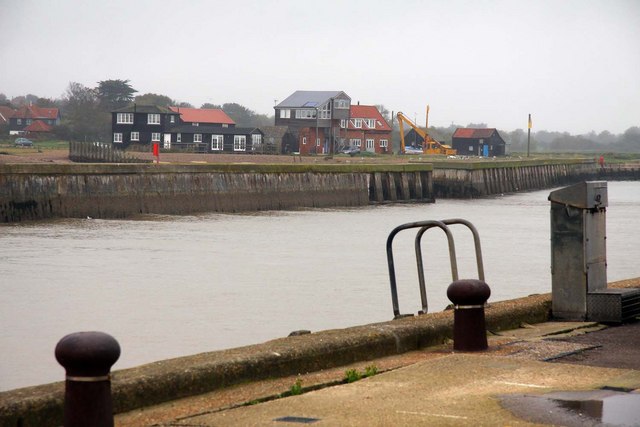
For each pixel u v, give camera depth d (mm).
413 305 25484
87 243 40219
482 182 100688
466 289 9781
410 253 39719
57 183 52062
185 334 20969
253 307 24859
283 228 51469
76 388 6148
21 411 6527
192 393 7684
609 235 51188
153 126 126125
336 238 46125
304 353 8742
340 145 137625
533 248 42906
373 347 9547
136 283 28984
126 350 18953
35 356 18406
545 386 7930
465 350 9875
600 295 12195
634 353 9875
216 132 126312
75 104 184500
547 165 129500
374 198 80312
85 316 23156
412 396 7535
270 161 99062
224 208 63250
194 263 34438
